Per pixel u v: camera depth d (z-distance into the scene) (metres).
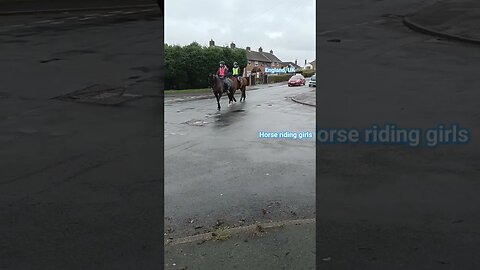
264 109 11.03
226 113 10.33
